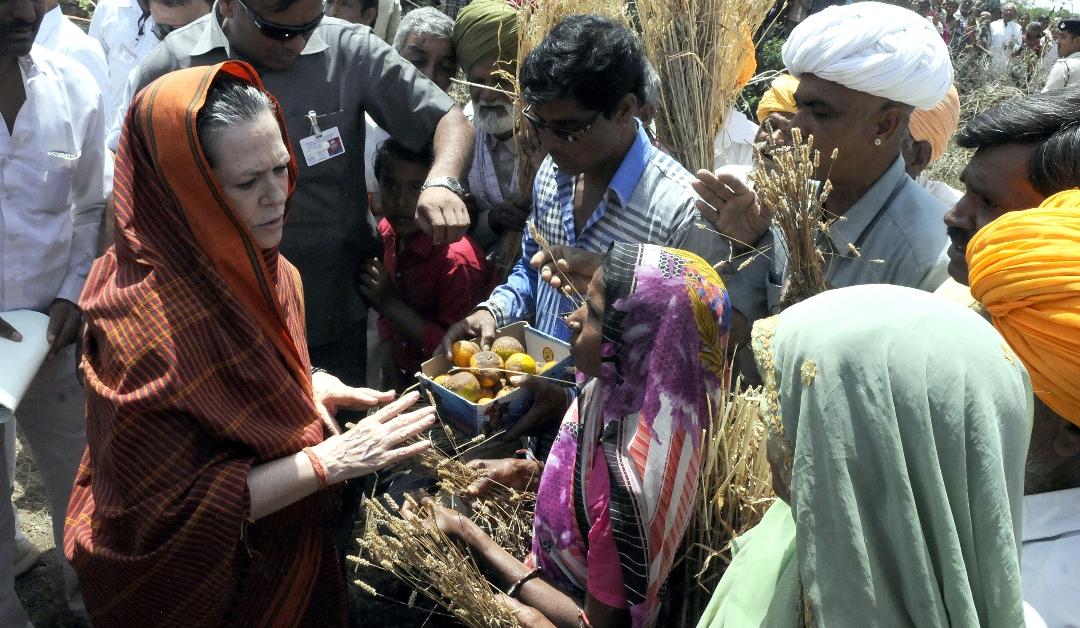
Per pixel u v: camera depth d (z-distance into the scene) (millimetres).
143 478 1897
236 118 1900
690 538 2004
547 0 3217
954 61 8914
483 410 2369
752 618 1514
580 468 1896
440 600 2072
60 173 2986
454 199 2789
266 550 2104
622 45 2287
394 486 2631
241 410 1984
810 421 1245
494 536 2334
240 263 1973
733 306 2289
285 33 2676
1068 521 1486
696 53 3027
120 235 1972
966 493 1181
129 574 1983
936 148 2824
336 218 3006
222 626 2109
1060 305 1372
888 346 1208
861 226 2271
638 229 2445
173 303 1920
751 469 1990
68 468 3238
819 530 1244
